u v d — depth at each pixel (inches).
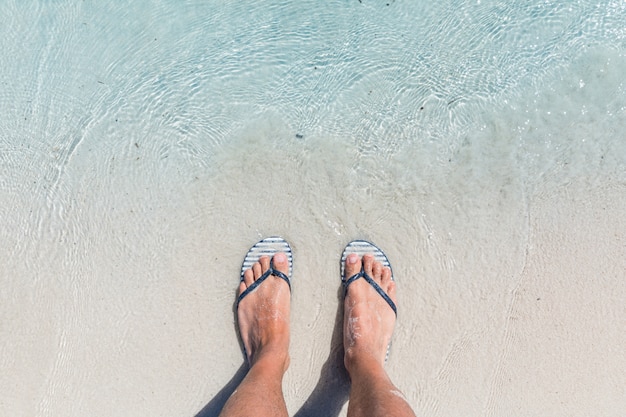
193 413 73.2
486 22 77.0
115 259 75.2
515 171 76.9
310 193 76.1
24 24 77.2
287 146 76.3
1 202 75.6
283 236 76.1
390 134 76.8
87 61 77.0
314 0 77.4
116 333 74.3
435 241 76.2
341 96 77.0
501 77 77.4
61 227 75.5
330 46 77.4
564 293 75.5
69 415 72.8
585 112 77.2
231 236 76.0
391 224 76.2
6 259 74.7
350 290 73.1
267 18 77.4
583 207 76.7
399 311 75.3
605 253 75.9
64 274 74.9
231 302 75.2
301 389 73.7
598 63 77.4
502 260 76.0
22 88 76.9
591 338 74.6
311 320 75.1
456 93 77.3
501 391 73.9
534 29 77.9
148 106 76.7
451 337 74.9
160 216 75.9
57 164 76.1
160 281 75.1
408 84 77.3
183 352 74.2
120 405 73.2
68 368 73.6
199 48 77.2
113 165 76.2
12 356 73.5
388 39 77.5
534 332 74.9
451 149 76.8
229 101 76.9
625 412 73.1
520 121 77.2
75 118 76.6
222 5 77.3
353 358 67.8
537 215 76.5
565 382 73.9
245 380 63.1
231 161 76.4
